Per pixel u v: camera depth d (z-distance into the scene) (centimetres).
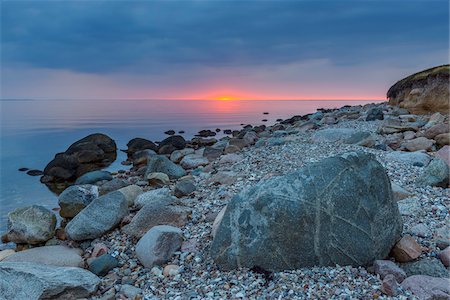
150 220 662
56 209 1048
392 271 444
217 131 3139
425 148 1071
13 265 491
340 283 435
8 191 1314
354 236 478
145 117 5250
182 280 498
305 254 473
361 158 514
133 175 1391
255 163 1080
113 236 682
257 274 471
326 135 1284
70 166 1538
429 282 412
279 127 2280
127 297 475
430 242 519
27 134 3144
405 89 2012
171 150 1980
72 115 5828
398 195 673
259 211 489
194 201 818
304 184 489
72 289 467
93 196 923
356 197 487
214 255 514
